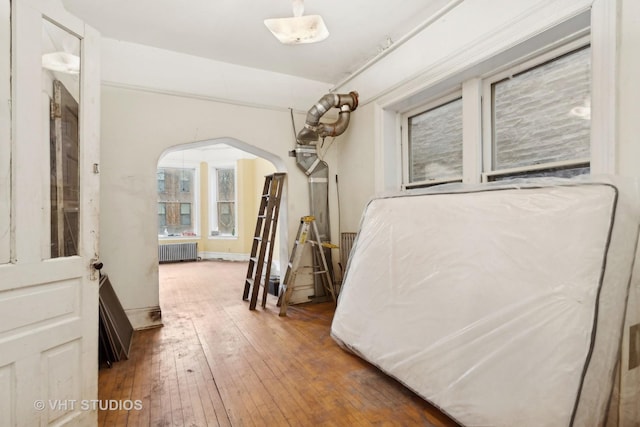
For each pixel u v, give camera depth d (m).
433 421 1.73
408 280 2.14
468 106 2.78
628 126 1.68
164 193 8.05
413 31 2.93
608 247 1.37
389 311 2.21
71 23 1.67
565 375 1.30
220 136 3.70
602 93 1.76
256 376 2.23
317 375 2.24
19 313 1.43
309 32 2.31
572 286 1.38
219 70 3.66
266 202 4.42
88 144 1.74
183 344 2.80
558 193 1.61
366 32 3.07
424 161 3.42
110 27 2.96
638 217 1.48
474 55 2.46
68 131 1.74
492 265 1.69
